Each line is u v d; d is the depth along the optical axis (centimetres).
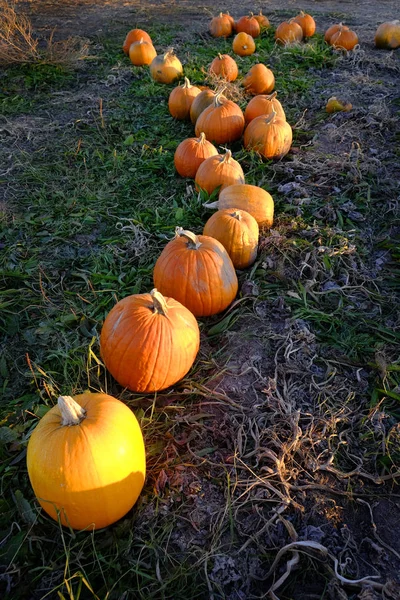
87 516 93
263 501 103
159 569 94
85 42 377
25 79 318
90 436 90
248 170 222
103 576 91
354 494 104
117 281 164
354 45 365
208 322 148
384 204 200
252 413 120
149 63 342
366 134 250
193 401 125
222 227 156
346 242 174
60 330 145
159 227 187
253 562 94
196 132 241
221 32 396
